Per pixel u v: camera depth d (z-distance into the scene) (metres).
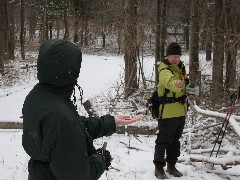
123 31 14.20
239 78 9.93
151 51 30.08
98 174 2.31
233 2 11.73
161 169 5.30
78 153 2.10
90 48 45.41
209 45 14.20
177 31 40.97
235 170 5.39
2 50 22.66
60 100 2.19
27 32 57.00
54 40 2.23
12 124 8.99
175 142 5.36
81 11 44.41
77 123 2.17
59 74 2.17
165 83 4.90
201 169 5.54
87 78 21.34
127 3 13.78
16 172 6.00
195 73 11.86
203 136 6.70
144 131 7.80
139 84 15.57
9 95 16.28
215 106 7.88
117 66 28.27
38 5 41.00
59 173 2.09
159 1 14.94
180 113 5.14
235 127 5.19
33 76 22.69
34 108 2.18
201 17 12.88
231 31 11.73
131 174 5.52
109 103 11.61
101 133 2.78
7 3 29.08
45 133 2.10
